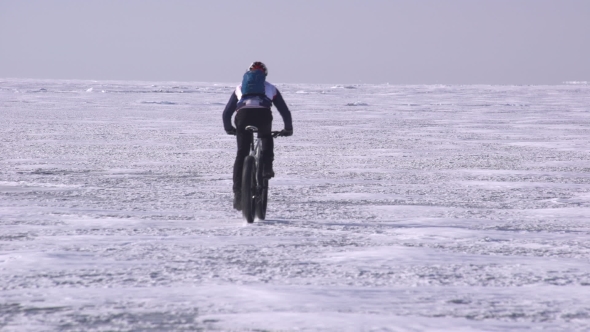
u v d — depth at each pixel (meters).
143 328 10.59
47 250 17.39
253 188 23.20
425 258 16.70
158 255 16.83
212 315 11.29
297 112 147.50
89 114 123.12
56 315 11.33
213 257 16.64
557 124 105.19
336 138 73.62
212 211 26.06
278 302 12.13
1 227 21.44
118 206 27.12
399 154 55.03
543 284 14.15
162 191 32.09
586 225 23.52
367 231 21.38
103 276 14.35
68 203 27.75
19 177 37.53
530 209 27.62
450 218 24.88
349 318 11.07
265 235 20.30
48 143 61.91
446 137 76.50
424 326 10.69
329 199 30.06
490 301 12.58
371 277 14.56
